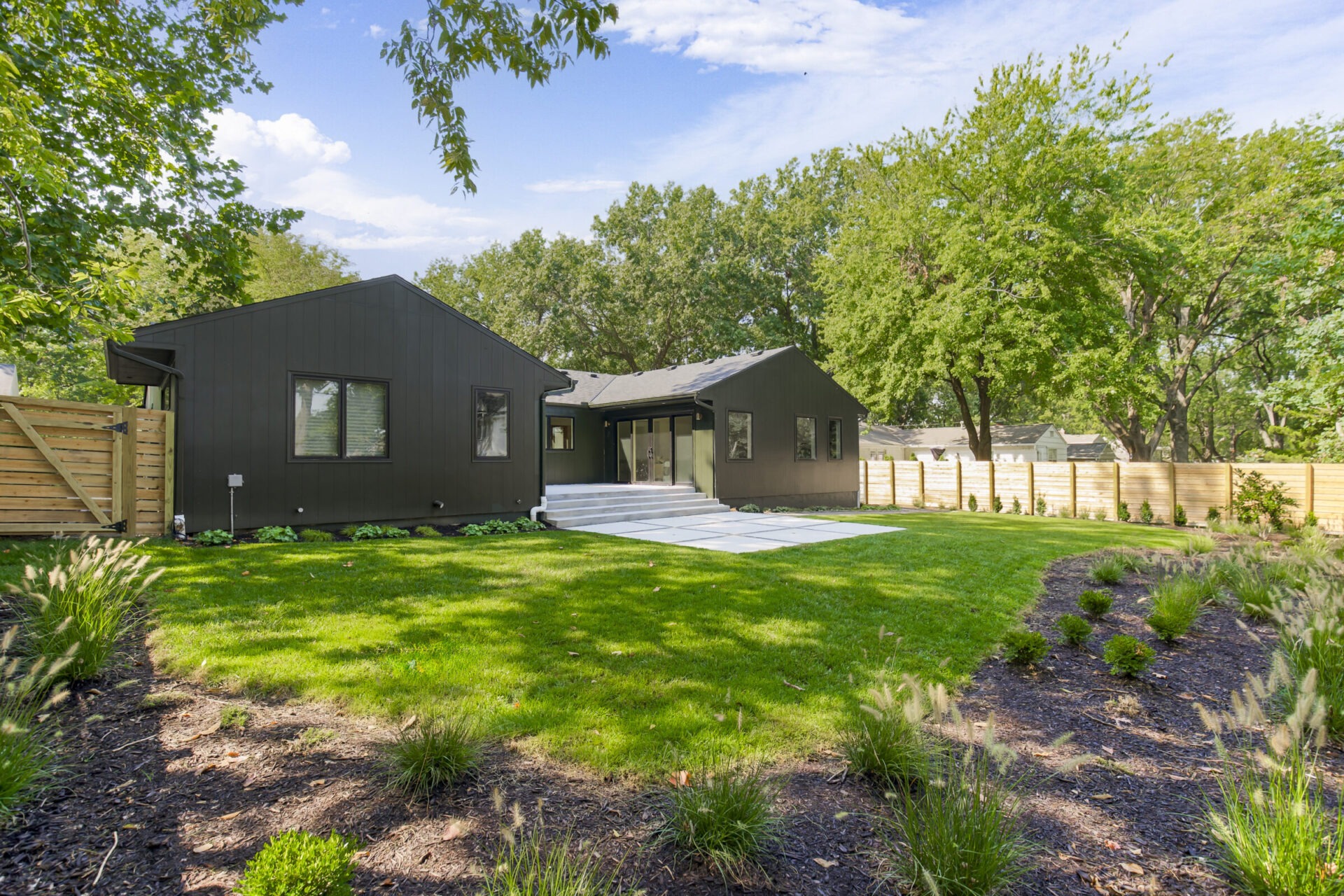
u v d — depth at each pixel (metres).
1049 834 2.61
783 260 36.00
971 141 22.34
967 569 7.92
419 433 11.13
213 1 7.68
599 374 22.75
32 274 6.86
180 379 8.80
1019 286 20.53
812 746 3.27
